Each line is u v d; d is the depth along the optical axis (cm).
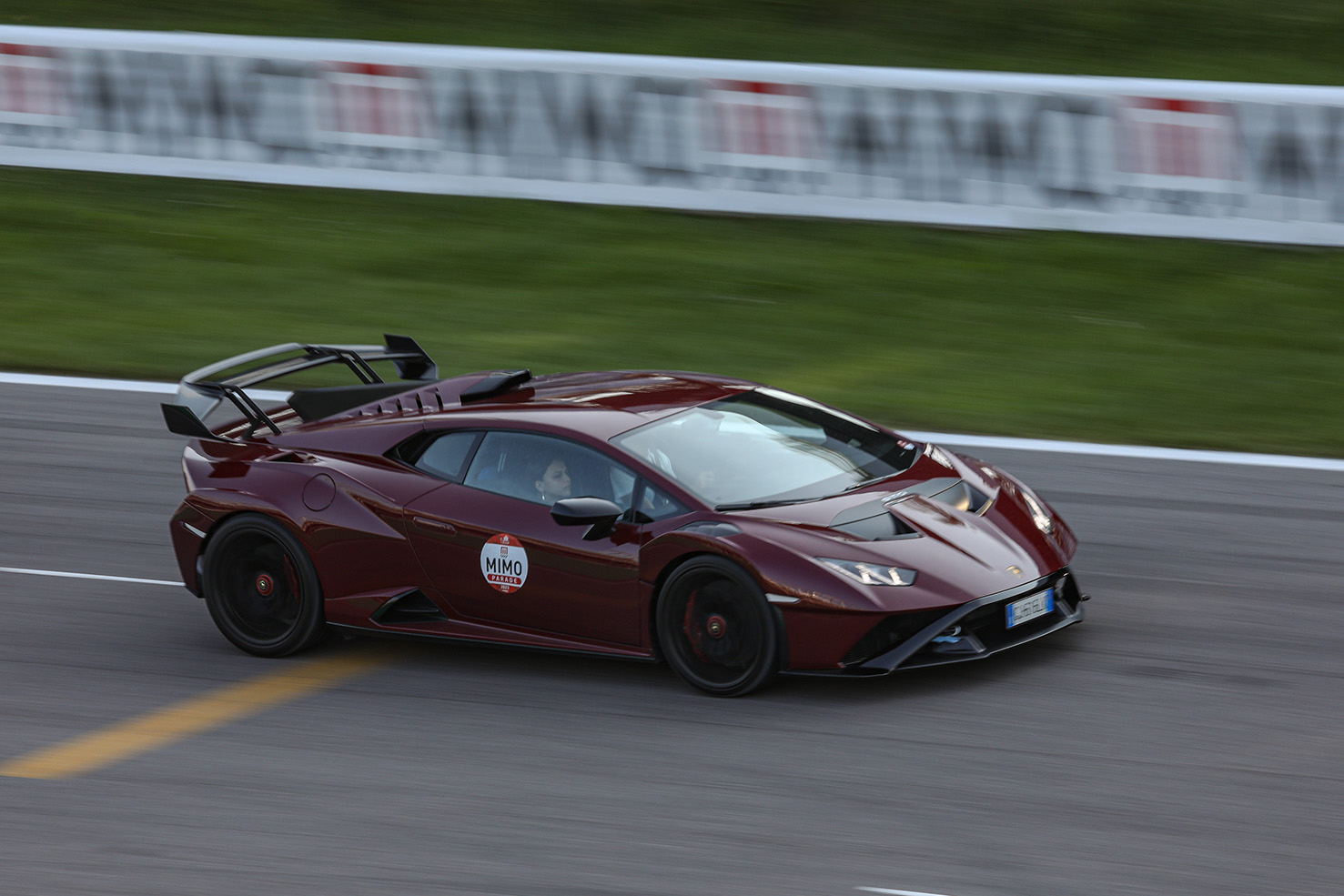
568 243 3341
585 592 1430
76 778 1306
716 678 1385
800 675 1341
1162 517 1956
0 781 1305
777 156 3303
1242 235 3031
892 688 1400
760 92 3275
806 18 4488
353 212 3581
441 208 3547
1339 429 2331
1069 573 1470
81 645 1658
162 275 3350
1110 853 1075
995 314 2906
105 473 2281
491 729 1365
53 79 3791
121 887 1102
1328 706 1338
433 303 3119
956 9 4444
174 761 1333
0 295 3291
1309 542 1844
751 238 3281
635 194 3431
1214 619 1581
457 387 1659
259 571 1606
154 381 2759
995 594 1352
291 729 1395
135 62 3709
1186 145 3025
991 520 1445
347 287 3222
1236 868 1046
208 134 3709
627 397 1551
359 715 1420
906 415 2442
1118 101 3047
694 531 1368
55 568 1916
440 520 1498
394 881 1085
